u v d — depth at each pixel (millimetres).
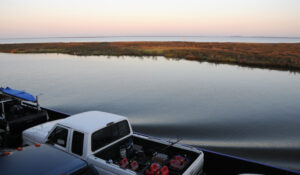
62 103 12930
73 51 56969
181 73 24406
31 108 8320
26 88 17094
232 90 16375
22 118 7273
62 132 4949
